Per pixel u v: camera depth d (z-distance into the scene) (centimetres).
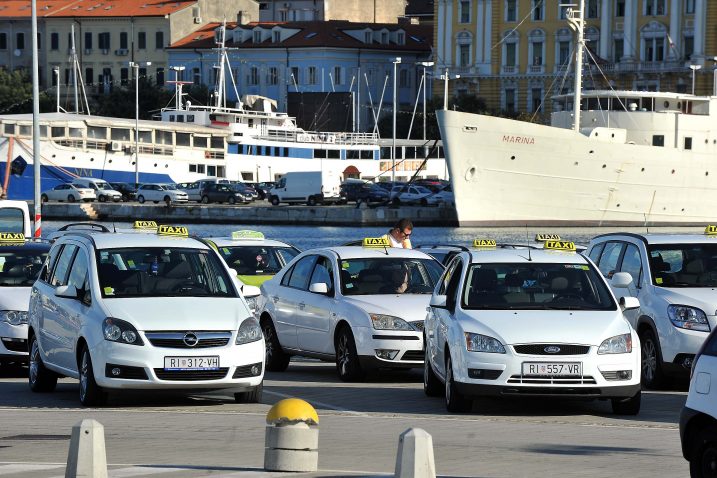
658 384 5859
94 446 3020
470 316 4947
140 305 5028
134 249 5356
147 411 4984
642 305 5953
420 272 6341
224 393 5512
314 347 6312
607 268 6425
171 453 3962
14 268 6531
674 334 5716
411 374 6475
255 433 4403
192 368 4894
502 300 5056
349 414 4947
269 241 8238
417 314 5953
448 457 3934
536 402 5334
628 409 4947
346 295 6188
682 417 3186
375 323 5928
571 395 4759
